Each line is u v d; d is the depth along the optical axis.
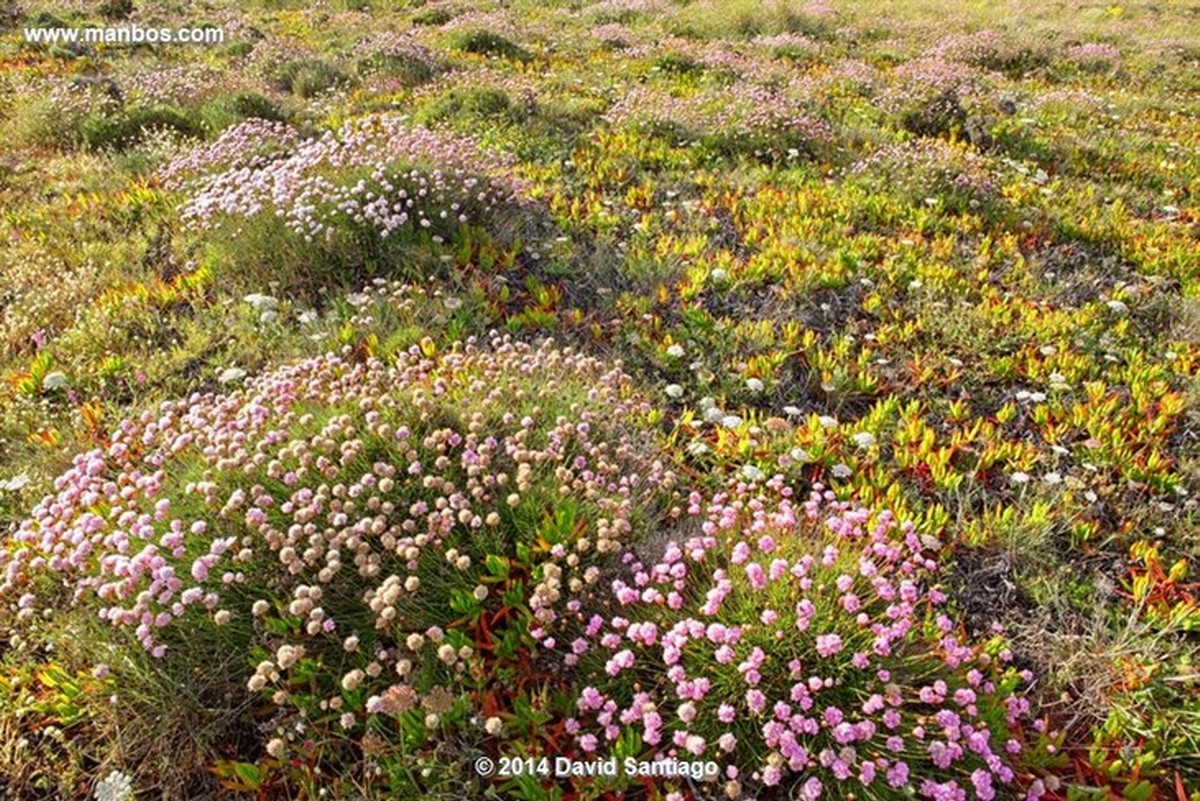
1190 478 5.05
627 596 3.42
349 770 3.29
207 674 3.53
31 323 6.04
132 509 4.04
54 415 5.21
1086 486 5.00
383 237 6.56
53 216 7.63
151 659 3.51
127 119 9.80
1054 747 3.43
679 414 5.55
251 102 10.15
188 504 3.98
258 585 3.71
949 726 3.07
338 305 6.05
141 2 18.62
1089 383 5.72
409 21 17.94
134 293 6.36
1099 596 4.36
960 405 5.57
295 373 4.91
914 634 3.64
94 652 3.52
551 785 3.28
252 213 6.36
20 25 15.46
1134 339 6.43
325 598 3.66
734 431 5.23
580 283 6.88
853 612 3.56
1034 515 4.63
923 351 6.21
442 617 3.67
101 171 8.71
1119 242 7.89
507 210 7.59
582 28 17.50
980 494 4.98
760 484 4.82
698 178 8.63
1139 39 18.14
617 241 7.52
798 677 3.34
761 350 6.12
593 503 4.09
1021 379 5.96
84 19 16.53
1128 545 4.66
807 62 14.75
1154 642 3.95
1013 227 8.05
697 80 12.94
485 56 14.20
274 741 3.09
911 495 4.89
